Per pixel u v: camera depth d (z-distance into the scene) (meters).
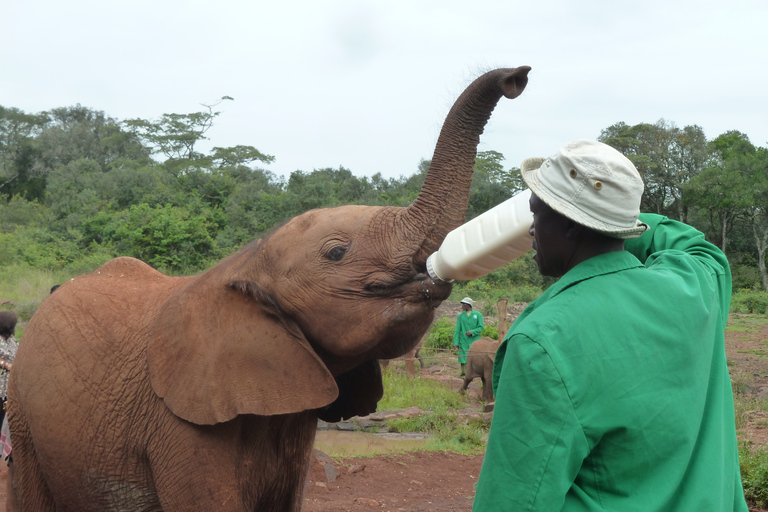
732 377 15.04
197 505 3.07
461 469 8.05
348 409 3.49
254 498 3.27
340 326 2.95
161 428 3.20
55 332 3.72
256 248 3.20
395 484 7.15
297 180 38.81
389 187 49.06
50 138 77.88
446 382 14.60
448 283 2.80
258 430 3.18
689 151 53.28
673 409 1.69
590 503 1.66
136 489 3.41
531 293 32.03
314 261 2.99
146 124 79.00
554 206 1.82
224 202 38.69
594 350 1.67
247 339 3.04
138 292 3.78
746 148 52.16
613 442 1.66
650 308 1.76
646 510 1.63
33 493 3.98
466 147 2.89
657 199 55.50
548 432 1.62
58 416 3.54
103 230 32.44
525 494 1.61
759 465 6.49
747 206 45.34
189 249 30.17
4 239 33.66
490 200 41.72
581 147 1.84
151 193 40.31
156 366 3.17
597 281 1.80
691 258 2.02
